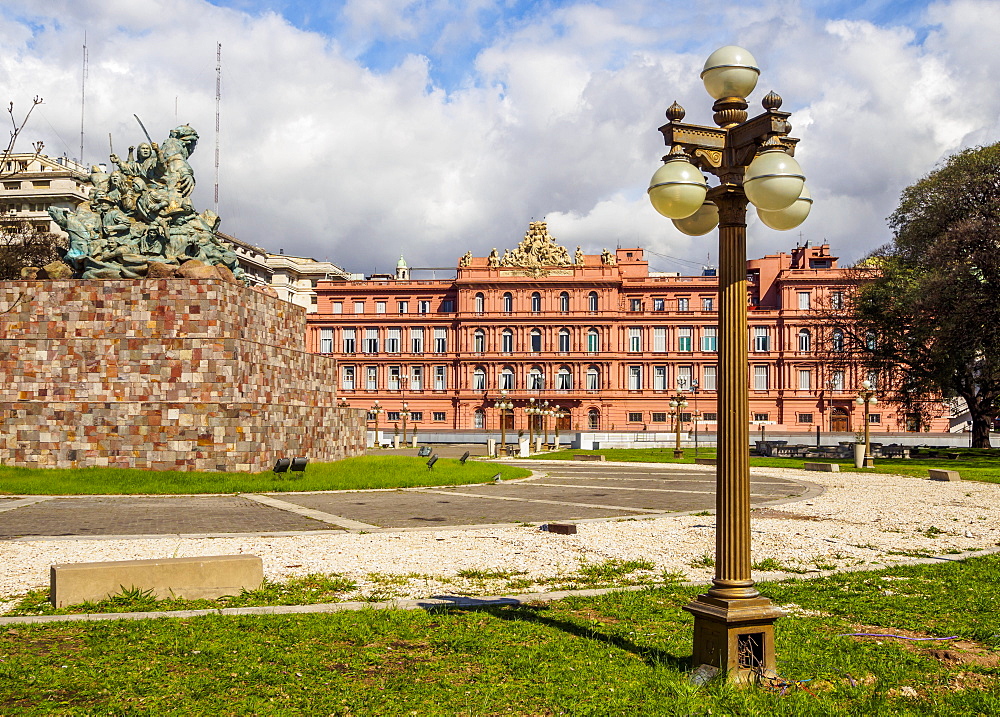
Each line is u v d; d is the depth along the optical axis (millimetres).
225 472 36188
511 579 15977
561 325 115188
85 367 38406
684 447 86812
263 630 11766
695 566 17562
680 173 9555
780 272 116250
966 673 10422
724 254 9875
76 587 13312
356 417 51719
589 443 85500
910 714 8938
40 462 36375
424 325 118750
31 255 80312
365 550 19250
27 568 16500
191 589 13945
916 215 66938
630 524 24406
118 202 42219
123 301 38969
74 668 10008
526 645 11094
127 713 8633
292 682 9602
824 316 83312
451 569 16969
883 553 19469
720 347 9836
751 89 9977
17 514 26062
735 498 9688
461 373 116188
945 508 29188
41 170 122938
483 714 8719
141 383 38250
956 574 16578
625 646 11133
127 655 10523
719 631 9594
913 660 10805
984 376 67250
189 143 45281
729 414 9734
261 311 43312
